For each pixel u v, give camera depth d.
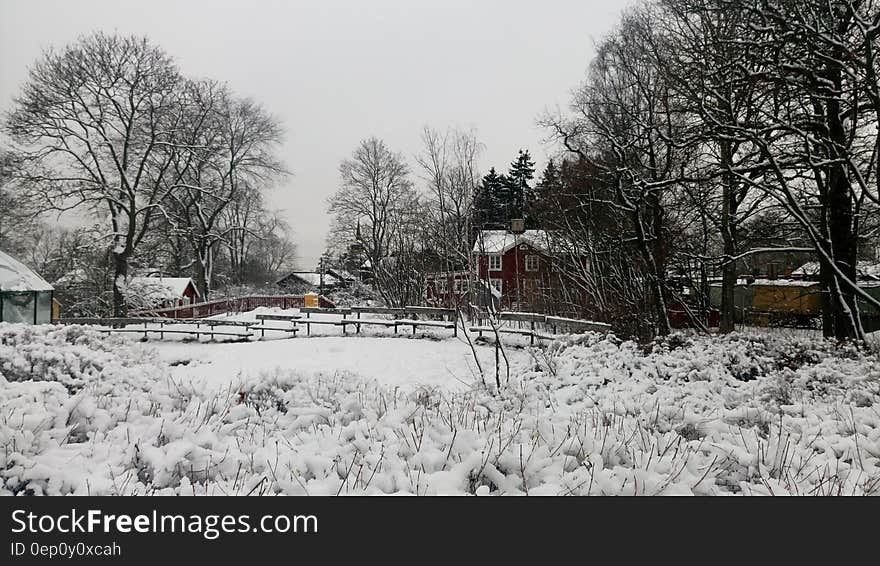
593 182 19.94
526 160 45.06
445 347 16.44
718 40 10.70
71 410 4.95
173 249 43.50
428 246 27.11
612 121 20.25
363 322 19.14
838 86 11.12
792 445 4.89
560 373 8.26
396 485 3.86
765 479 4.09
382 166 41.09
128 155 30.92
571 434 4.69
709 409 6.40
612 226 19.09
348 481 3.96
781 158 11.42
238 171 38.41
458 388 10.77
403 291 27.91
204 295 40.34
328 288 43.78
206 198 39.06
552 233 21.22
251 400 7.10
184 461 4.14
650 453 4.41
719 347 9.51
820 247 10.55
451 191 21.58
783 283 25.72
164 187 34.19
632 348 9.54
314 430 5.33
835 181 12.20
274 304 33.88
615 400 6.54
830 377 7.71
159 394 6.66
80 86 27.81
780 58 10.31
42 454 4.15
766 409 6.36
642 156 18.12
